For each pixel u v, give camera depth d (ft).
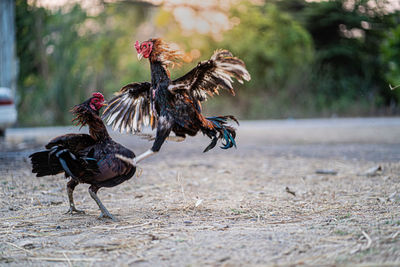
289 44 98.53
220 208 19.67
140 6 98.53
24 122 76.64
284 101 97.09
